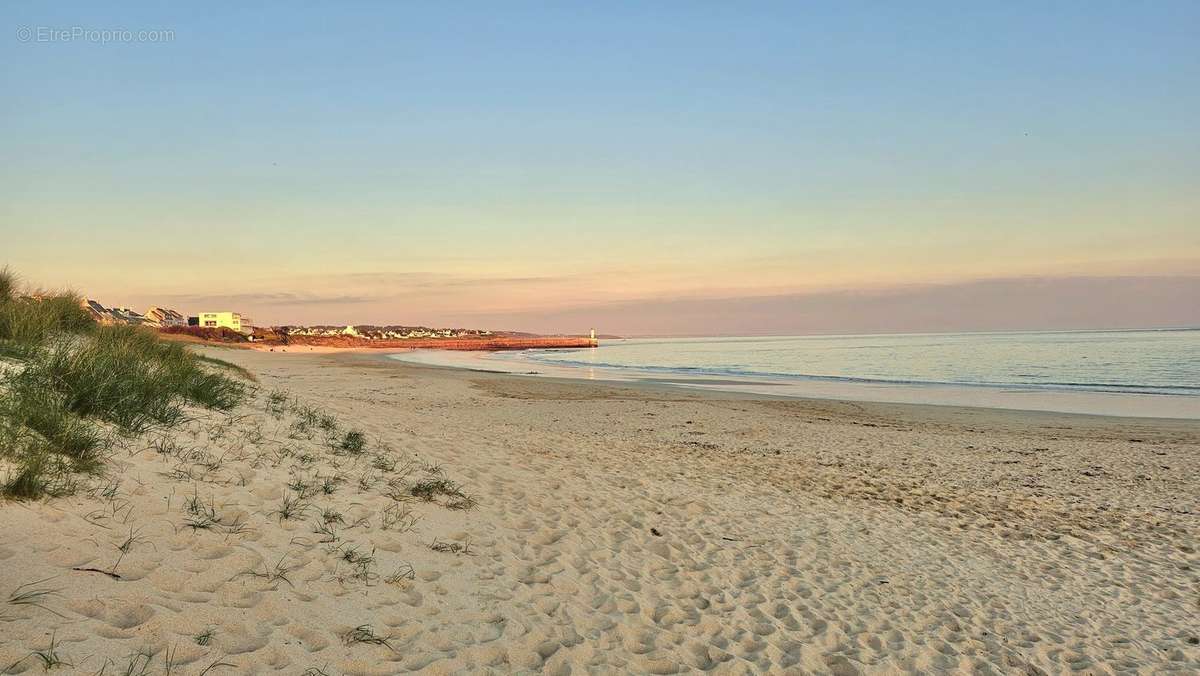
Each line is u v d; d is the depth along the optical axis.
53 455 5.19
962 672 5.40
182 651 3.66
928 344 120.88
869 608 6.49
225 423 8.16
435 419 16.61
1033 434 18.64
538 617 5.36
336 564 5.26
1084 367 50.09
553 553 6.87
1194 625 6.46
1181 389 32.88
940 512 10.24
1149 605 6.91
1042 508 10.69
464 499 7.91
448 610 5.10
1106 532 9.45
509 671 4.50
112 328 12.88
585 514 8.45
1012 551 8.48
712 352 99.12
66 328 12.40
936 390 33.09
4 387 6.32
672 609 6.01
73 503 4.69
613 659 4.96
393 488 7.59
